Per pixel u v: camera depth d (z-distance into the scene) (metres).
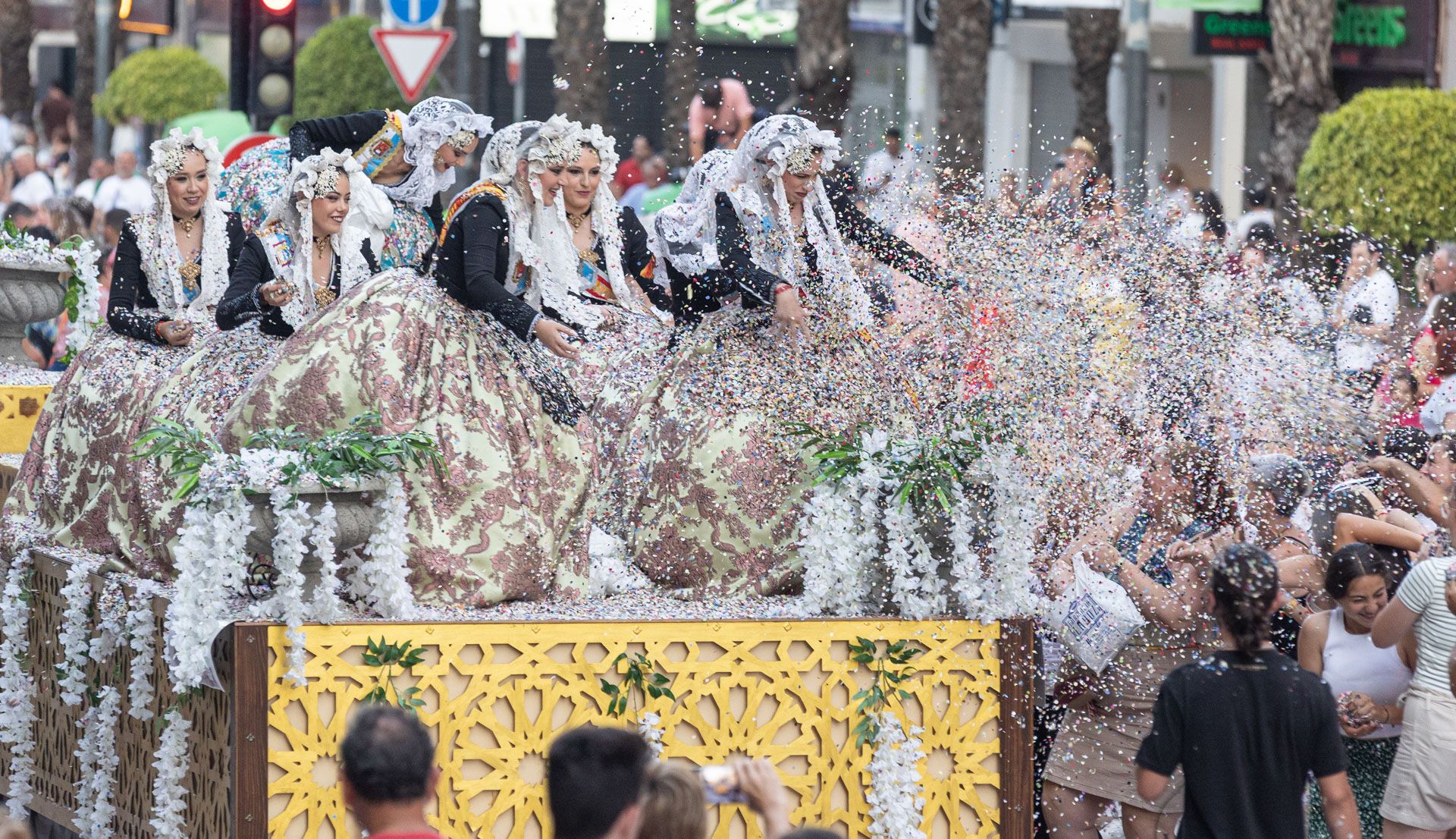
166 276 18.08
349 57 53.53
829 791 14.16
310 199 15.91
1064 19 54.00
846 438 14.93
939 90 47.06
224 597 13.45
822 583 14.45
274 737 13.21
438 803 13.44
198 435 13.99
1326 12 39.53
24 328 24.67
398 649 13.34
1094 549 15.14
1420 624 14.79
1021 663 14.51
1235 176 47.91
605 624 13.79
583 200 15.17
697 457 15.27
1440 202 32.94
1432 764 14.61
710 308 15.71
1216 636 15.10
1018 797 14.52
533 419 15.04
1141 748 13.20
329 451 13.55
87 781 16.19
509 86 56.06
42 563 17.61
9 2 69.12
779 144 15.05
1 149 61.03
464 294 14.88
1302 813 12.93
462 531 14.51
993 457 14.45
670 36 43.19
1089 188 15.39
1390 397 16.73
